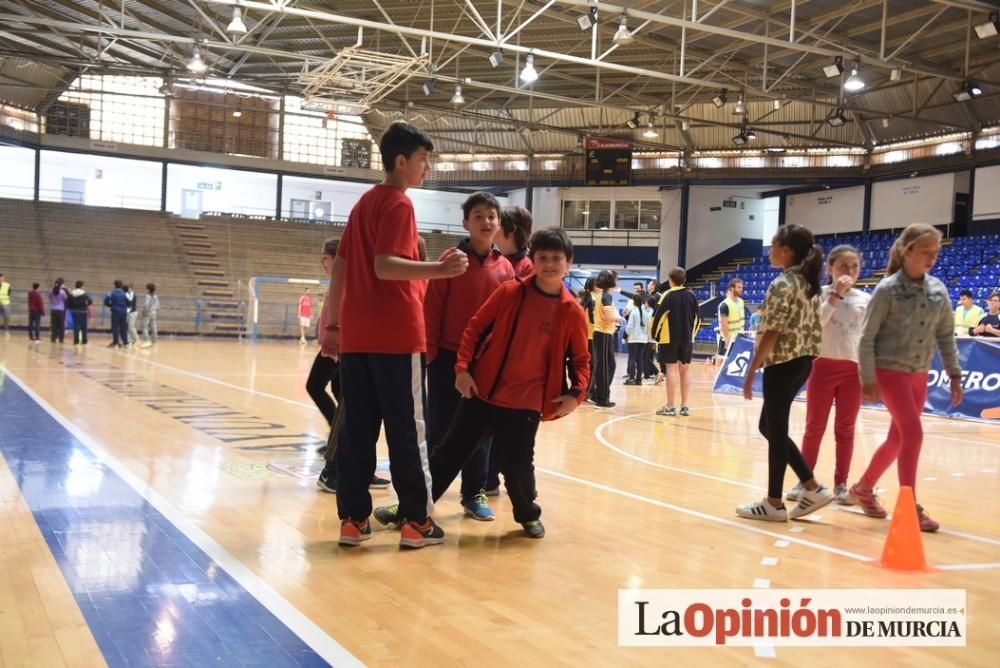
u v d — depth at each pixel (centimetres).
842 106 2238
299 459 568
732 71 2253
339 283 376
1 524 374
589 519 432
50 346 1794
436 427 443
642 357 1467
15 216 2638
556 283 385
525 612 284
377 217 353
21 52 2183
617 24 1919
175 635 251
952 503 509
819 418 484
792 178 2791
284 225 3019
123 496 437
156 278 2655
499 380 385
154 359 1538
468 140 3105
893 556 353
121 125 2939
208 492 456
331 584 307
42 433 631
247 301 2708
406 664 235
